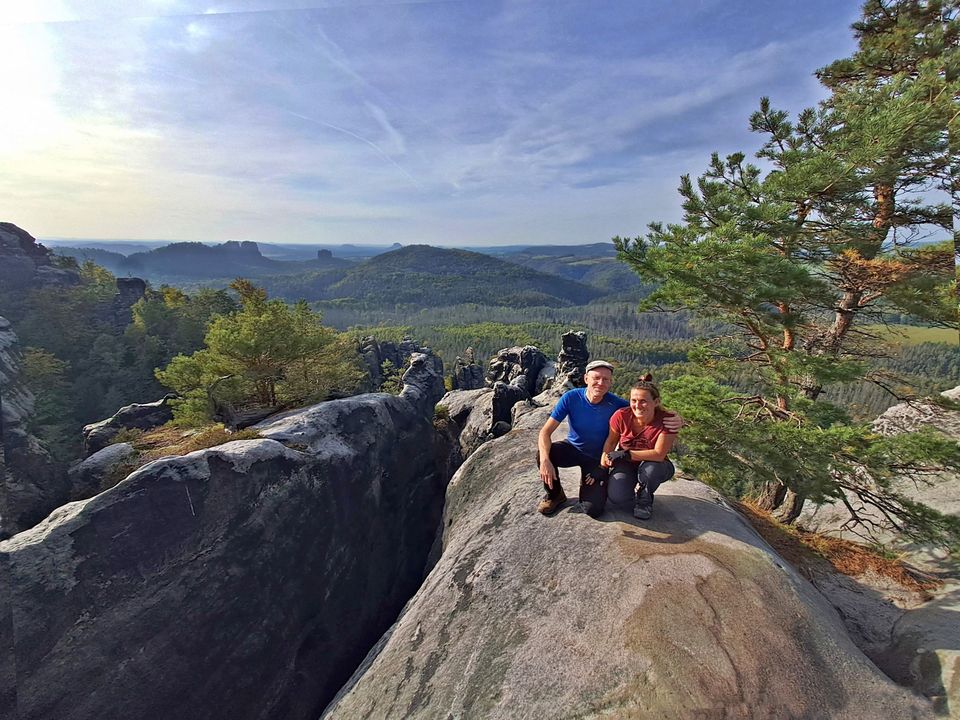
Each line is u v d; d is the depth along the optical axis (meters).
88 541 9.89
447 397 38.88
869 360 10.52
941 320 8.63
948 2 9.63
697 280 9.36
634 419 5.96
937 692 4.20
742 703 3.78
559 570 5.73
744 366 11.53
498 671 4.77
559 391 23.39
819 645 4.39
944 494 10.52
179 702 10.08
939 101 8.02
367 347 83.00
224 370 26.42
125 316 50.69
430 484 24.61
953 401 9.23
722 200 10.45
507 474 9.98
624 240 10.15
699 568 5.12
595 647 4.51
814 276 9.10
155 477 11.41
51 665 8.65
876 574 7.94
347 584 15.54
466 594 6.43
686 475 8.24
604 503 6.46
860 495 9.01
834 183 8.72
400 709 5.45
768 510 11.59
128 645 9.64
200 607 10.96
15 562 8.77
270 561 12.73
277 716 11.85
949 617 5.73
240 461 13.06
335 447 17.58
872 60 10.53
